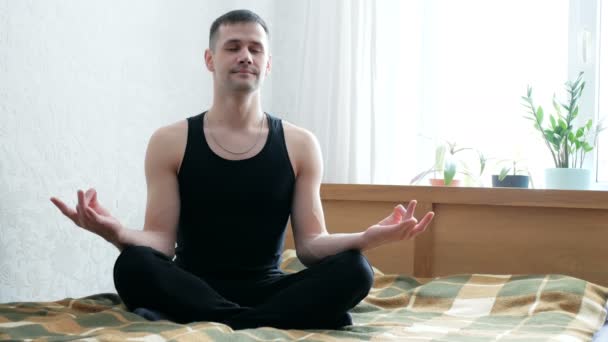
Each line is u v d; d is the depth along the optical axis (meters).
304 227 1.84
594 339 1.63
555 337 1.47
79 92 2.25
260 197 1.81
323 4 2.88
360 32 2.81
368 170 2.81
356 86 2.79
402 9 2.86
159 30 2.61
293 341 1.38
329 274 1.57
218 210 1.80
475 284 2.08
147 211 1.81
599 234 2.26
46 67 2.12
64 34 2.18
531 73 2.80
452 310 1.95
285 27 3.09
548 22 2.79
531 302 1.90
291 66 3.07
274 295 1.63
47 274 2.15
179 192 1.83
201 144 1.82
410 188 2.46
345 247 1.70
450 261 2.42
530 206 2.33
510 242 2.35
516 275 2.11
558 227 2.30
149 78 2.56
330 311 1.56
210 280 1.79
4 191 1.99
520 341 1.43
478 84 2.83
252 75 1.78
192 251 1.83
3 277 1.99
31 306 1.74
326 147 2.85
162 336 1.26
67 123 2.20
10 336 1.33
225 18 1.81
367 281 1.59
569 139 2.56
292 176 1.86
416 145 2.88
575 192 2.26
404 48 2.86
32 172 2.08
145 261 1.57
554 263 2.30
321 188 2.58
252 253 1.82
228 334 1.33
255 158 1.81
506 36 2.81
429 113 2.88
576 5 2.77
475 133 2.83
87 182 2.29
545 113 2.78
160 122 2.63
